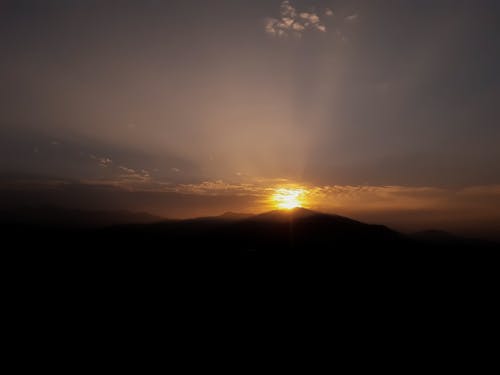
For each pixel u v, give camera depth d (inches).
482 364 1117.1
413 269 2842.0
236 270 2657.5
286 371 1059.9
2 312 1605.6
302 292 2012.8
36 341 1275.8
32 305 1721.2
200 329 1408.7
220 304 1765.5
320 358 1158.3
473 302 1861.5
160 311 1644.9
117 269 2657.5
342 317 1574.8
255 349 1223.5
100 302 1786.4
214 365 1098.7
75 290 2027.6
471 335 1364.4
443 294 2014.0
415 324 1492.4
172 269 2677.2
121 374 1037.8
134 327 1429.6
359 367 1092.5
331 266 2827.3
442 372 1064.8
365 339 1316.4
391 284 2239.2
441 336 1355.8
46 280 2271.2
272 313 1621.6
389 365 1103.0
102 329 1406.3
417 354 1192.8
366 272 2655.0
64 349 1208.2
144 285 2170.3
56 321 1489.9
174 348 1224.8
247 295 1942.7
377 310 1679.4
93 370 1060.5
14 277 2364.7
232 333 1376.7
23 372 1040.8
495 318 1585.9
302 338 1325.0
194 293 1979.6
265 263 2955.2
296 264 2898.6
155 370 1064.8
